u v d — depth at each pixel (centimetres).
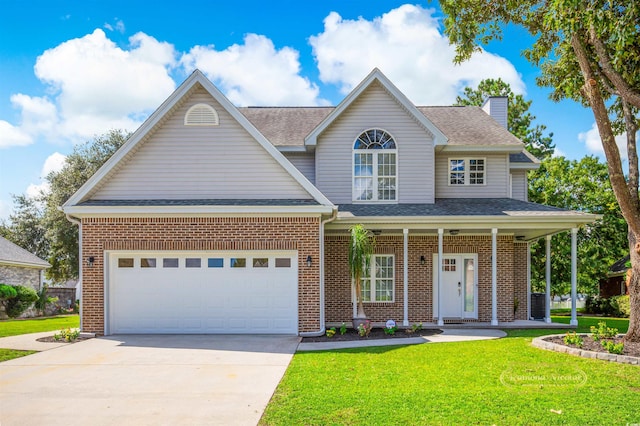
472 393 778
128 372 962
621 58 1230
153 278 1477
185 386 851
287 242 1452
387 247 1788
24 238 4772
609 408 697
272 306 1466
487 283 1789
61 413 710
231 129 1532
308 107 2288
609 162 1245
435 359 1058
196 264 1478
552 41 1520
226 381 884
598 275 3312
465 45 1444
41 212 4844
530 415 669
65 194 3975
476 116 2169
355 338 1400
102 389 837
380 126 1838
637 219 1227
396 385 835
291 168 1514
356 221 1612
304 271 1453
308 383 856
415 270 1797
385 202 1819
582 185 3247
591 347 1114
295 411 698
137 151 1534
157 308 1470
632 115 1329
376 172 1830
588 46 1373
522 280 1919
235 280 1473
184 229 1453
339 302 1784
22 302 2783
